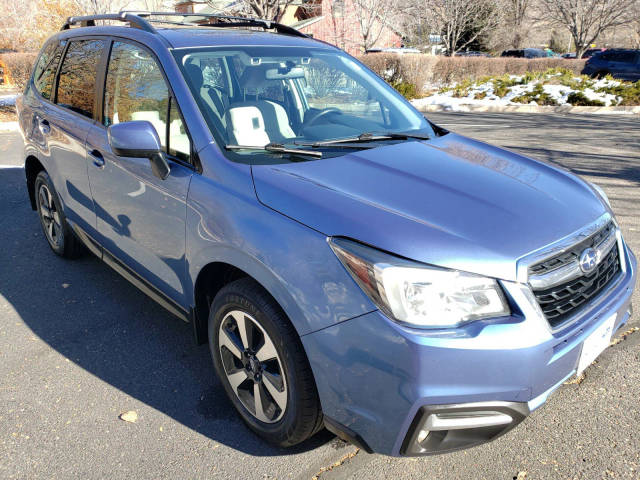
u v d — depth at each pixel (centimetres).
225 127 274
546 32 4962
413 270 192
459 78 2167
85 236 383
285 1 1343
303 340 210
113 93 333
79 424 268
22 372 309
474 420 195
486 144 324
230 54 315
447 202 227
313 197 222
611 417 270
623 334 344
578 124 1302
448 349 186
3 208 595
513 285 197
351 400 203
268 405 246
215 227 243
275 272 214
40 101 426
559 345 207
